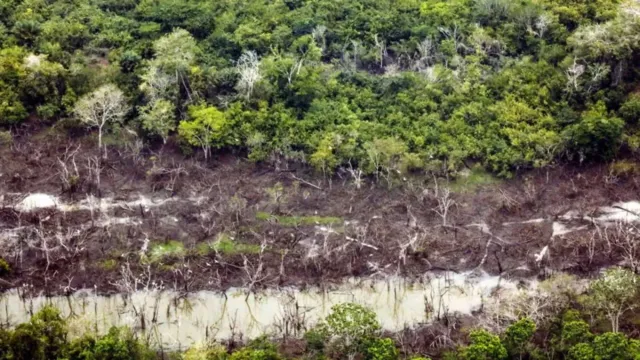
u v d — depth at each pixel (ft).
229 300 248.52
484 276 254.47
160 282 250.37
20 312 243.81
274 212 273.13
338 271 255.50
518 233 266.77
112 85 294.66
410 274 255.50
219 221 269.23
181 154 291.58
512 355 209.87
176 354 224.74
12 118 294.87
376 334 222.69
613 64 304.09
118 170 286.66
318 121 293.64
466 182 283.59
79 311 244.83
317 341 213.46
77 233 263.70
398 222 270.67
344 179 283.59
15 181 281.13
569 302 228.84
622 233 263.29
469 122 297.33
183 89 303.07
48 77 300.61
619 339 202.28
